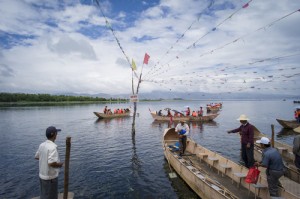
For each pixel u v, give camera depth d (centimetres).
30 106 9706
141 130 3073
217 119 4422
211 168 1230
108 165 1515
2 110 7075
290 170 1084
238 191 944
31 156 1762
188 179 1103
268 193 848
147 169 1424
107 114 4628
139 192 1105
